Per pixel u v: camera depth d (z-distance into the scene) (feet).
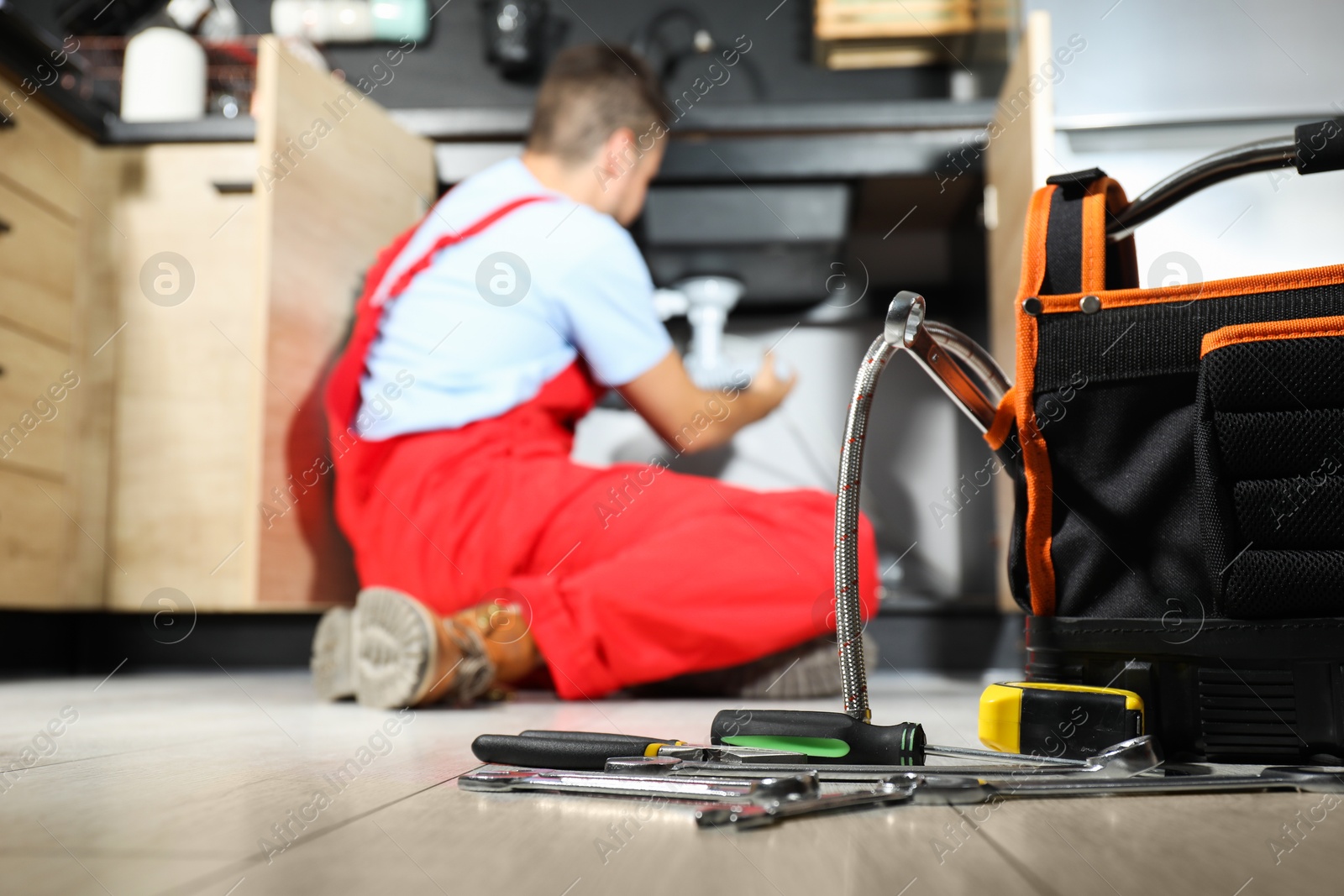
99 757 2.34
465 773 1.99
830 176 6.92
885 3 8.34
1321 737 1.86
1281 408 1.90
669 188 6.98
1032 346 2.17
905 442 7.97
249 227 6.95
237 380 6.84
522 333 5.01
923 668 6.70
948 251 7.98
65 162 6.73
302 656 7.02
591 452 8.00
